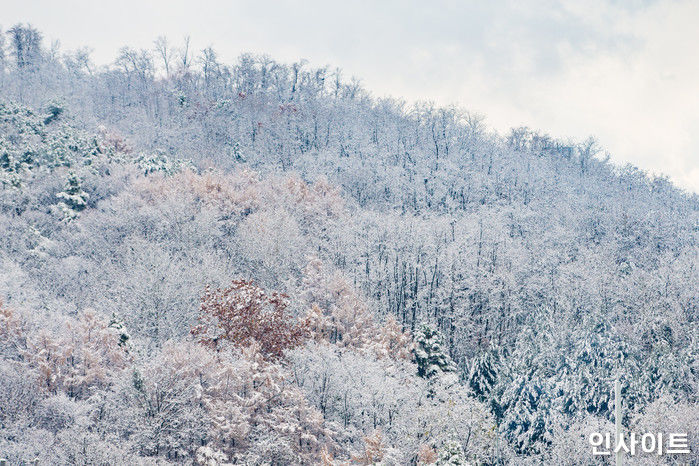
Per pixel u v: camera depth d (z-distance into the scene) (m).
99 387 36.56
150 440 31.14
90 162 78.12
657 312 59.66
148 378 33.53
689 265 68.94
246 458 32.19
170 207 66.19
